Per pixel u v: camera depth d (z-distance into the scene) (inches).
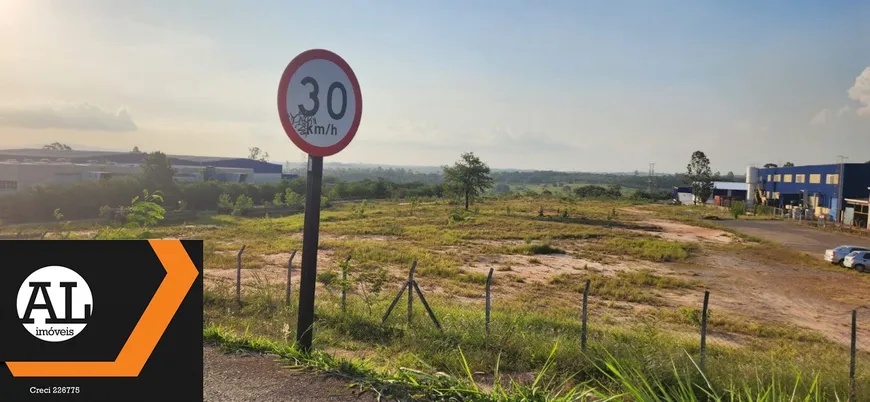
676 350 259.4
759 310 646.5
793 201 2397.9
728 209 2568.9
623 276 817.5
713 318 556.4
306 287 165.0
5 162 2166.6
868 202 1743.4
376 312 334.0
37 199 1614.2
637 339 327.9
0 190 1921.8
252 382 134.4
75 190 1739.7
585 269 891.4
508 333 260.5
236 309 329.7
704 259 1068.5
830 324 586.6
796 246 1305.4
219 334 175.2
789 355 375.9
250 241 1082.1
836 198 2021.4
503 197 3518.7
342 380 137.5
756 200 2822.3
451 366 211.3
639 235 1449.3
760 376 214.8
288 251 917.2
